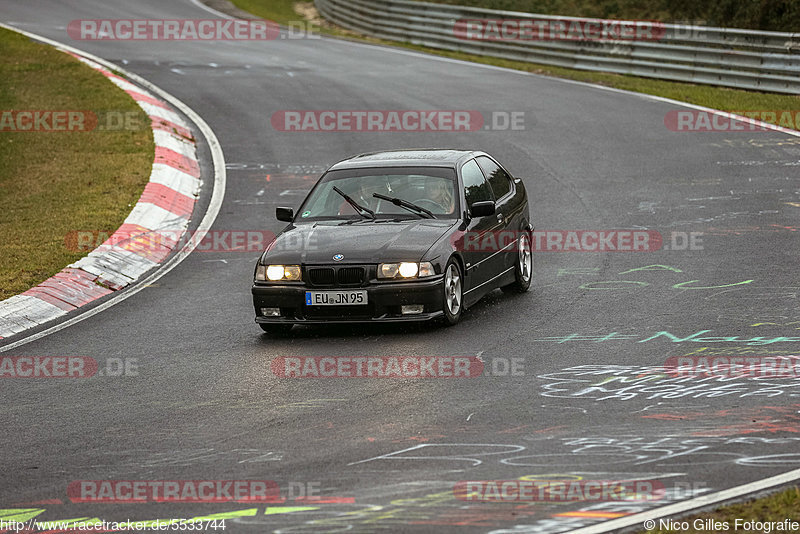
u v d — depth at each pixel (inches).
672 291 1562.5
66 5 6038.4
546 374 1181.7
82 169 2586.1
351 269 1381.6
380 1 5039.4
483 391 1126.4
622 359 1229.7
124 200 2298.2
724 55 3619.6
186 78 3875.5
